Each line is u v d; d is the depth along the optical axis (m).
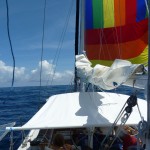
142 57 7.13
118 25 7.46
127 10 7.31
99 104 4.88
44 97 26.58
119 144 4.76
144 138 2.26
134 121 4.32
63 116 4.45
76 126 4.08
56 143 4.44
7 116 17.12
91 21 7.76
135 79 3.04
